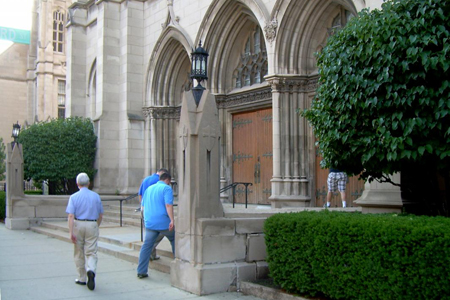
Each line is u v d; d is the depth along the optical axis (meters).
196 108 7.14
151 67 18.23
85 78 22.70
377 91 6.19
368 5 9.28
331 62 6.79
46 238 13.22
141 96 18.73
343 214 6.28
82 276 7.34
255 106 14.57
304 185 12.62
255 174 14.67
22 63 45.59
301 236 6.02
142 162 18.47
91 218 7.15
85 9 22.84
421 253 4.66
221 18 14.86
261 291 6.54
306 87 12.64
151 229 7.66
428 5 5.87
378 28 6.08
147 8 18.70
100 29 18.86
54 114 43.00
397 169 6.52
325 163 7.36
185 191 7.07
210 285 6.71
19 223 15.48
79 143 18.33
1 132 43.78
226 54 15.44
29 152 18.22
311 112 7.40
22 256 10.05
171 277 7.26
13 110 44.59
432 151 5.79
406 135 5.82
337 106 6.61
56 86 43.38
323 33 12.71
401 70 5.99
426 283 4.63
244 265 7.03
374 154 6.34
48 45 43.16
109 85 18.69
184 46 16.28
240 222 7.12
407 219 5.27
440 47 5.84
